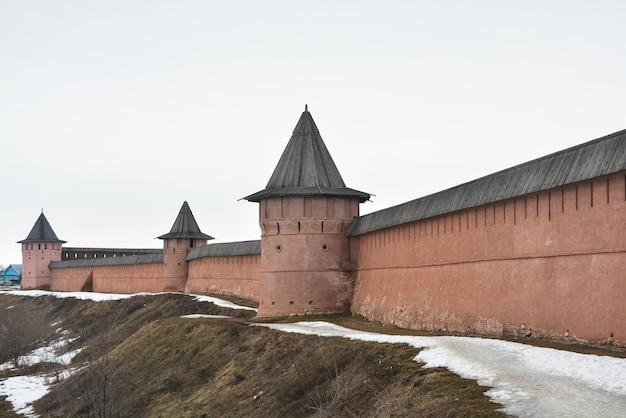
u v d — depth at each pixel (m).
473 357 23.92
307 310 51.34
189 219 96.62
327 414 24.47
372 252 48.81
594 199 26.70
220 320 50.31
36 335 81.31
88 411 37.03
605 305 25.73
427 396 20.88
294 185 53.31
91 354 59.22
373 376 25.58
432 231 39.69
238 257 76.75
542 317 29.31
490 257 33.78
